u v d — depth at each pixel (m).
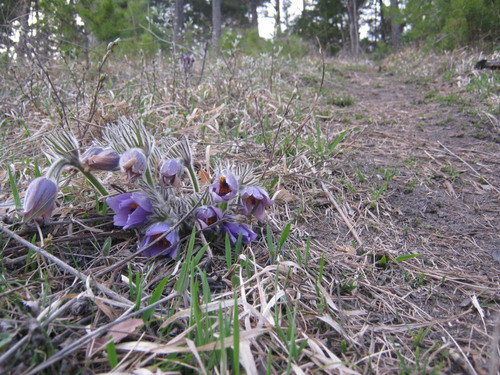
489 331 0.26
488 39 1.44
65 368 0.20
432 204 0.43
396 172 0.51
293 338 0.22
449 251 0.35
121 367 0.20
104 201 0.37
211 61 1.18
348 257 0.34
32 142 0.52
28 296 0.25
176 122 0.60
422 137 0.64
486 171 0.51
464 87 0.98
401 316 0.28
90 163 0.28
